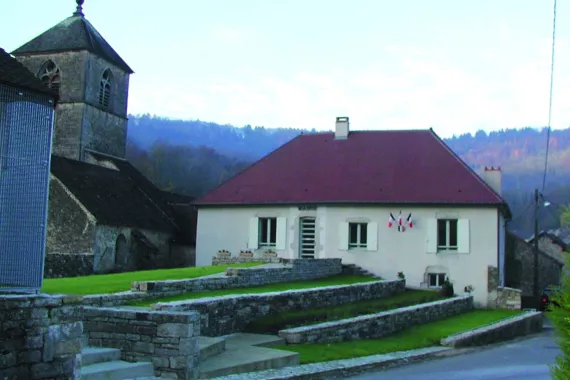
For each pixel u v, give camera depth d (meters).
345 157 38.59
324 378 14.89
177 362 12.95
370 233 34.78
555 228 54.34
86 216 33.69
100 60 46.06
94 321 13.81
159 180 87.38
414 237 34.12
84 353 12.70
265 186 37.88
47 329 10.95
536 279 37.06
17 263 11.54
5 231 11.45
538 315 27.98
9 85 11.81
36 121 12.14
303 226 36.38
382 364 17.11
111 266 34.78
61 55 44.88
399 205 34.47
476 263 33.09
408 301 26.44
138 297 17.34
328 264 31.06
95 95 45.59
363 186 35.94
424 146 38.00
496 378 15.68
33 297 10.79
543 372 16.75
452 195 33.88
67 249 33.81
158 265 39.56
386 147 38.59
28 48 45.25
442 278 33.59
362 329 20.25
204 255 37.75
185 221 43.34
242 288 22.48
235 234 37.34
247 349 15.90
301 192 36.59
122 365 12.68
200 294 19.72
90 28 46.91
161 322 13.20
